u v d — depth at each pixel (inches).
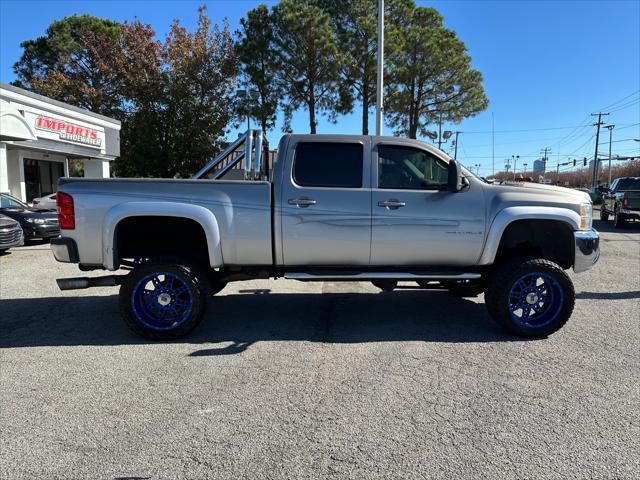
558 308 197.6
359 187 198.2
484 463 109.5
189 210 190.4
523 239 215.5
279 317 230.2
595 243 205.3
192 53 1222.9
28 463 109.7
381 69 655.1
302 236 195.9
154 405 137.8
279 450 115.0
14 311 242.2
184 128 1218.0
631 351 182.5
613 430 123.8
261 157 237.5
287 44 976.3
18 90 705.0
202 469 107.6
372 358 174.9
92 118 903.7
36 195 884.6
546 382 153.4
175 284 197.0
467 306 252.1
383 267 205.2
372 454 113.2
